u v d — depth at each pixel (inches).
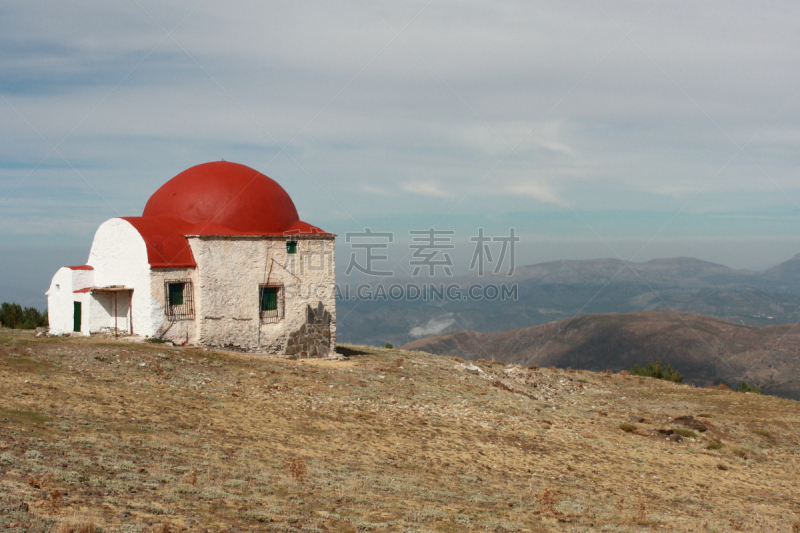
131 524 416.8
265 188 1437.0
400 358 1593.3
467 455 873.5
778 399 1729.8
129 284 1278.3
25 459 529.7
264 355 1363.2
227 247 1332.4
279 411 934.4
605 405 1549.0
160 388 935.0
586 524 613.0
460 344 6998.0
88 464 547.8
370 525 494.9
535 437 1051.3
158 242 1277.1
